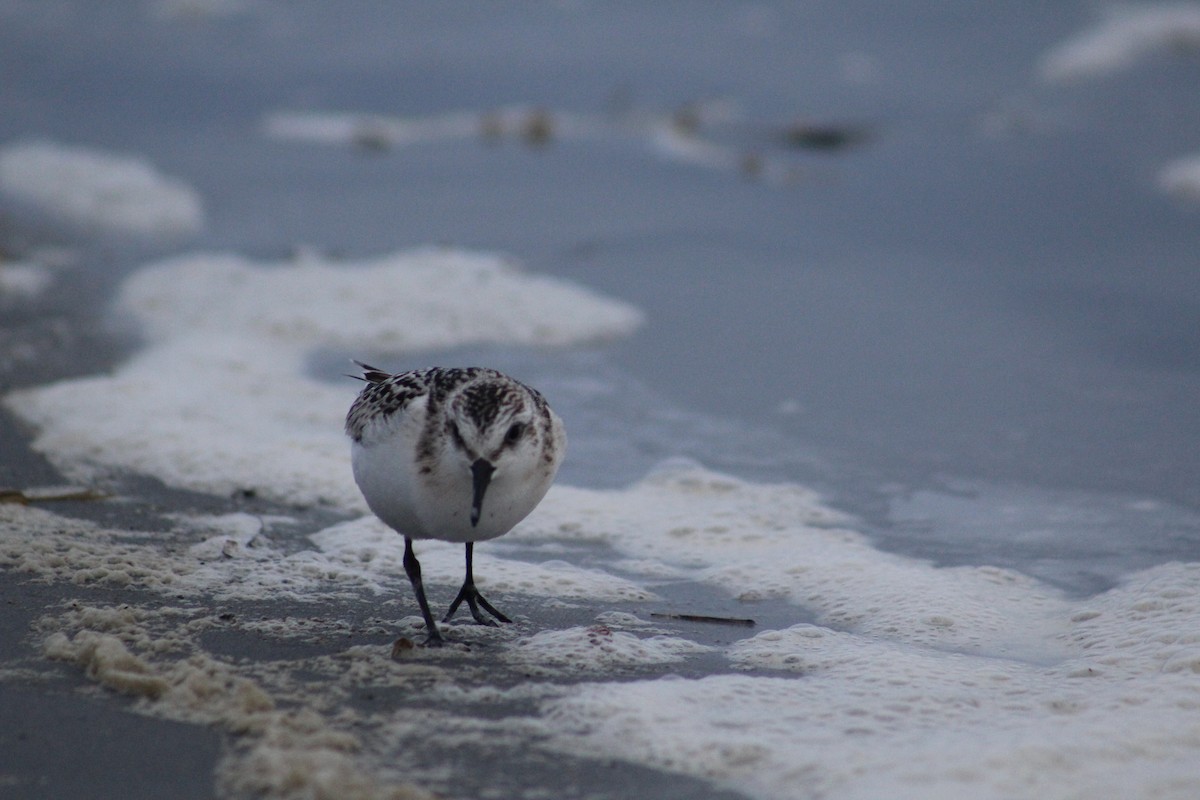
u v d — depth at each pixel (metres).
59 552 9.52
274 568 9.55
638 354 15.09
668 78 27.05
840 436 12.81
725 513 11.06
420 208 20.67
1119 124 23.95
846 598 9.45
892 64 27.48
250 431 12.52
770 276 17.77
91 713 7.03
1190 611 8.80
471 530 8.16
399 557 9.97
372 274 17.19
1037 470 11.98
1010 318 16.14
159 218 20.28
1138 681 7.77
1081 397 13.72
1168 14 27.67
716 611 9.25
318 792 6.09
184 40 30.38
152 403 13.02
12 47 29.80
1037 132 23.92
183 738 6.77
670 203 21.08
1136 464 12.05
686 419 13.24
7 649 7.84
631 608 9.25
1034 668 8.20
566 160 23.45
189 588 9.06
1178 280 17.33
